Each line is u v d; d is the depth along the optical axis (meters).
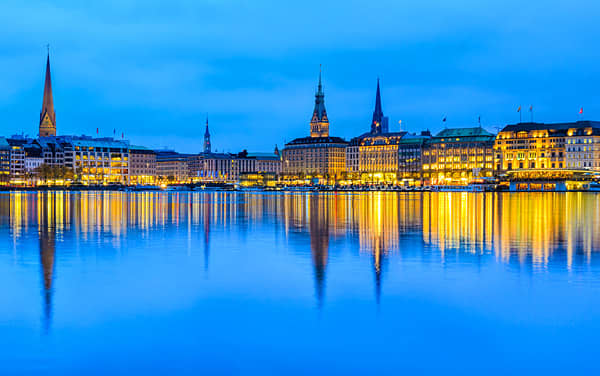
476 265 33.19
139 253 38.28
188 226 59.50
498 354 18.50
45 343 19.25
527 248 40.66
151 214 80.12
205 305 23.89
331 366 17.55
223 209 95.00
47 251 39.25
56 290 26.52
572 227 57.81
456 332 20.42
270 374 16.98
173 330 20.58
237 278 29.33
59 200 138.62
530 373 17.16
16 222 64.56
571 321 21.64
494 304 23.97
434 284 27.77
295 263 34.00
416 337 19.94
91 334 20.12
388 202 127.19
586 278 29.22
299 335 20.11
